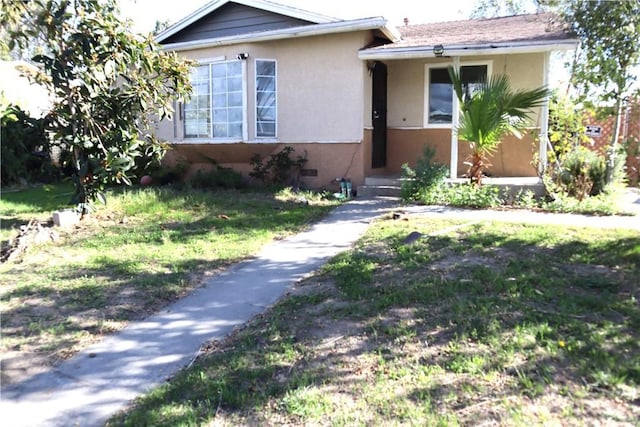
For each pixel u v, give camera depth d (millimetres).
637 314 3867
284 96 11711
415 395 2924
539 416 2641
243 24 12578
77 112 7695
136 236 7004
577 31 9523
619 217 7895
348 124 11148
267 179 11922
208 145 12250
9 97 11812
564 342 3420
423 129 12328
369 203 9781
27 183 13297
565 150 10219
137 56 7789
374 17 10359
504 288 4523
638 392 2830
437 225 7363
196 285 5164
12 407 3045
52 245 6637
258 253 6336
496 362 3221
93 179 8234
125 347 3809
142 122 8922
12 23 7129
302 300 4566
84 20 7332
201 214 8602
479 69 11734
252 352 3596
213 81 12180
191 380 3248
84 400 3109
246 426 2730
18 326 4117
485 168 11625
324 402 2906
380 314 4121
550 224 7238
